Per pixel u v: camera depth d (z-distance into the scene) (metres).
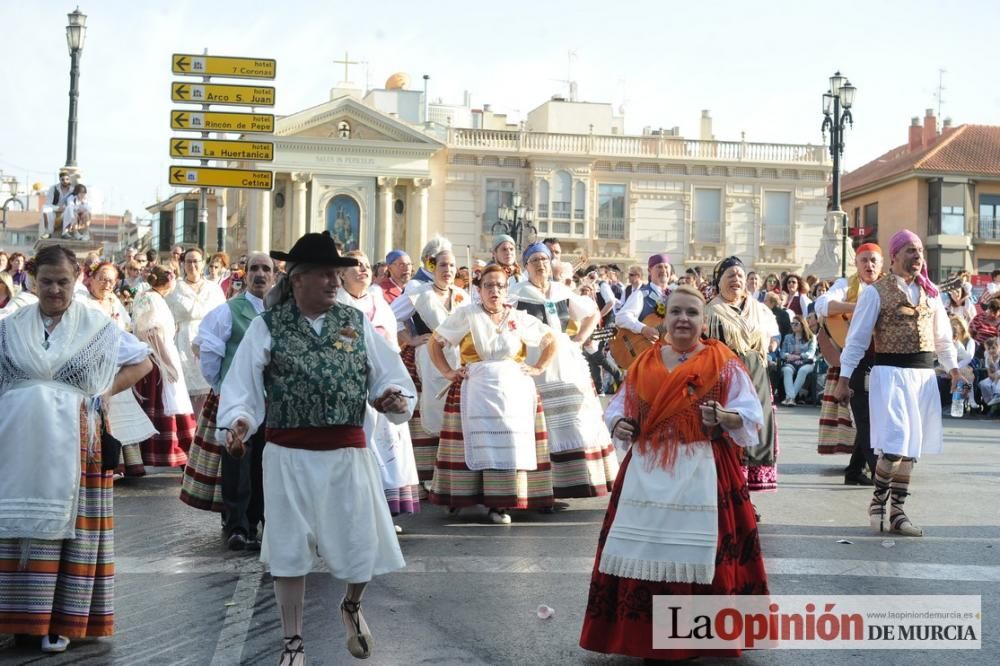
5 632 4.72
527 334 7.90
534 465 7.82
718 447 4.62
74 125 20.83
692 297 4.73
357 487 4.41
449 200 42.47
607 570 4.55
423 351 8.64
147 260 18.05
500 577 6.11
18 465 4.72
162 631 5.12
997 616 5.33
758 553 4.62
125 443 9.27
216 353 6.83
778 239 44.41
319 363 4.39
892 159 53.16
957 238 46.56
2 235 73.69
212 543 7.05
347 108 40.97
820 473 10.16
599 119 48.25
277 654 4.78
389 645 4.88
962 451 11.99
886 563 6.39
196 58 15.83
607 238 43.34
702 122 49.03
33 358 4.80
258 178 16.08
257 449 6.77
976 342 16.75
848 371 7.39
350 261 4.48
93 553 4.89
